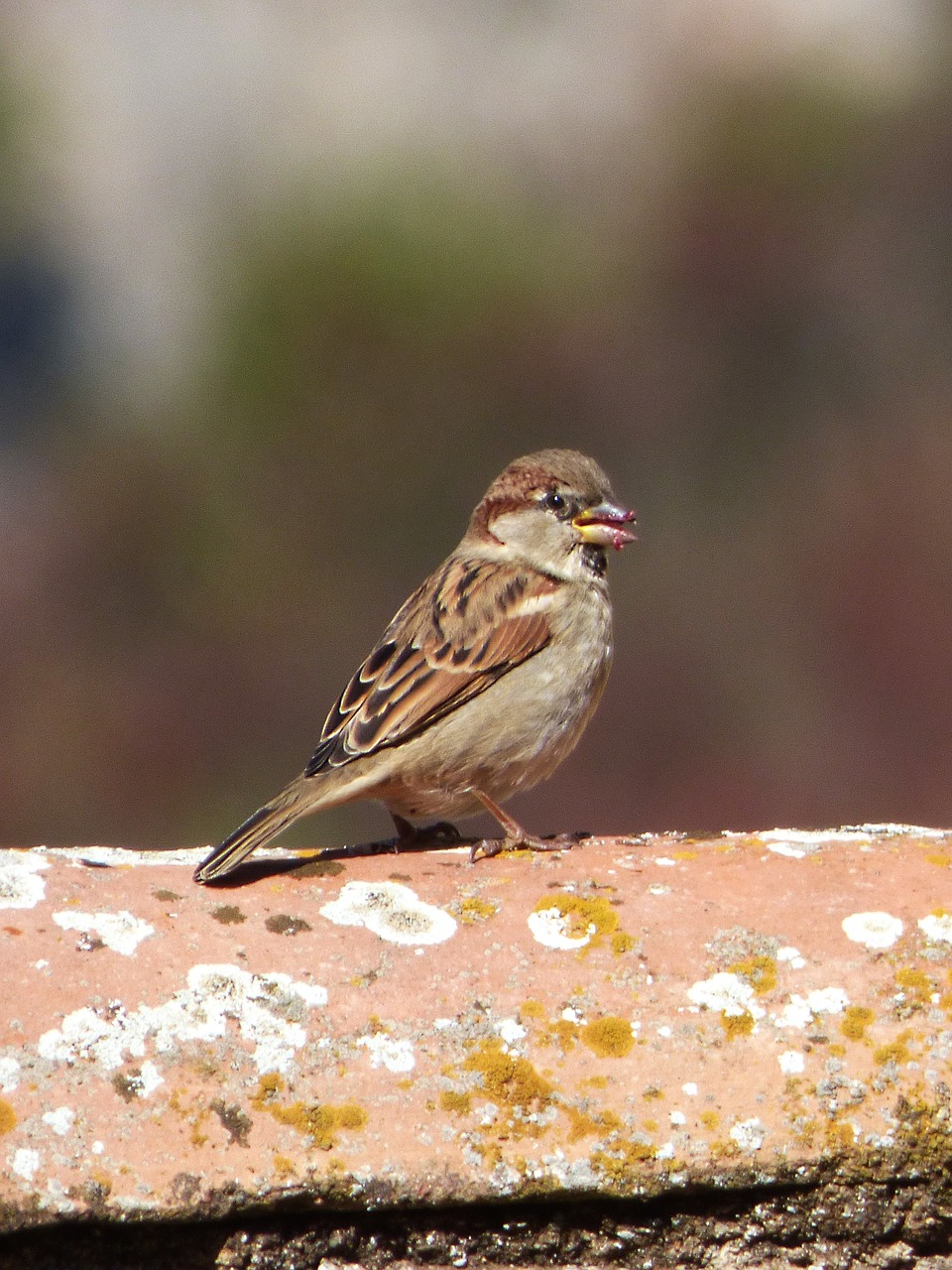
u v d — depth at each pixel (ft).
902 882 14.75
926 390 53.26
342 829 41.98
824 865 15.07
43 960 13.43
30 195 55.36
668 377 52.70
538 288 51.62
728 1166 12.75
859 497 50.98
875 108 54.95
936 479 51.52
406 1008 13.47
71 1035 12.89
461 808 20.53
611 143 55.06
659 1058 13.25
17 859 14.66
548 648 20.59
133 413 51.72
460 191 51.65
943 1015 13.44
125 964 13.50
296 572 49.55
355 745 19.39
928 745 45.57
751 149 54.24
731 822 44.11
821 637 47.78
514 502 21.63
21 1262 12.18
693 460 51.83
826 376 53.42
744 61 55.62
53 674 47.32
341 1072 13.02
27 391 52.95
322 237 50.75
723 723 46.52
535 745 20.47
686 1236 12.88
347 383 50.65
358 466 49.90
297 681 48.06
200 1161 12.39
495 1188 12.60
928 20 56.18
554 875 14.97
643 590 49.34
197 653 47.88
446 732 19.94
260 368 50.19
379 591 49.08
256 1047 13.07
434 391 50.55
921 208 54.90
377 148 52.60
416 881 14.83
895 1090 13.00
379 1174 12.53
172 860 16.29
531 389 51.55
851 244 54.19
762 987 13.69
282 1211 12.45
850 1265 12.91
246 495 50.01
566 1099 13.01
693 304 53.42
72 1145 12.30
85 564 49.37
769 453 52.21
